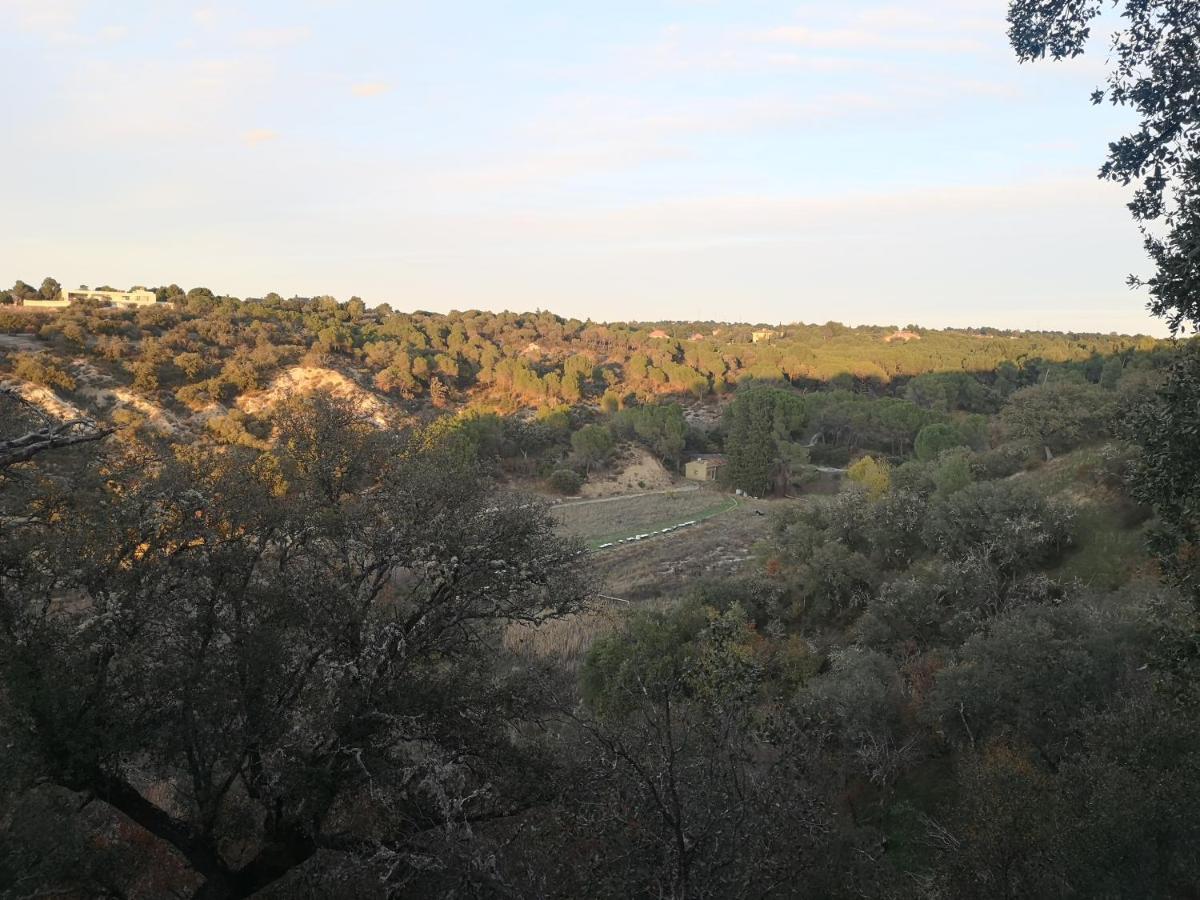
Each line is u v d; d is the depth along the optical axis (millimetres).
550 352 159625
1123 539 30578
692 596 37219
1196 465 8641
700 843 7887
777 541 42344
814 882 10461
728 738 9969
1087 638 18156
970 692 18859
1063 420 48250
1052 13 8539
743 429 90938
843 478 87750
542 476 88188
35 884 9852
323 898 10742
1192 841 9344
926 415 96312
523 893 7871
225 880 10766
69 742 8914
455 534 11336
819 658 30750
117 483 10797
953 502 36469
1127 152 8516
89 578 9906
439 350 127438
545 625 34188
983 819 10891
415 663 12312
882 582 35594
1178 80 8117
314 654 11055
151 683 9930
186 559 10734
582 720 11031
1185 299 8414
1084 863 9531
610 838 8711
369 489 12727
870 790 19828
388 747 11289
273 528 11555
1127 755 11539
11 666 9055
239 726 10703
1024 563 32281
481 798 11406
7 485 10570
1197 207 8188
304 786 10117
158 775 11227
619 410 111625
